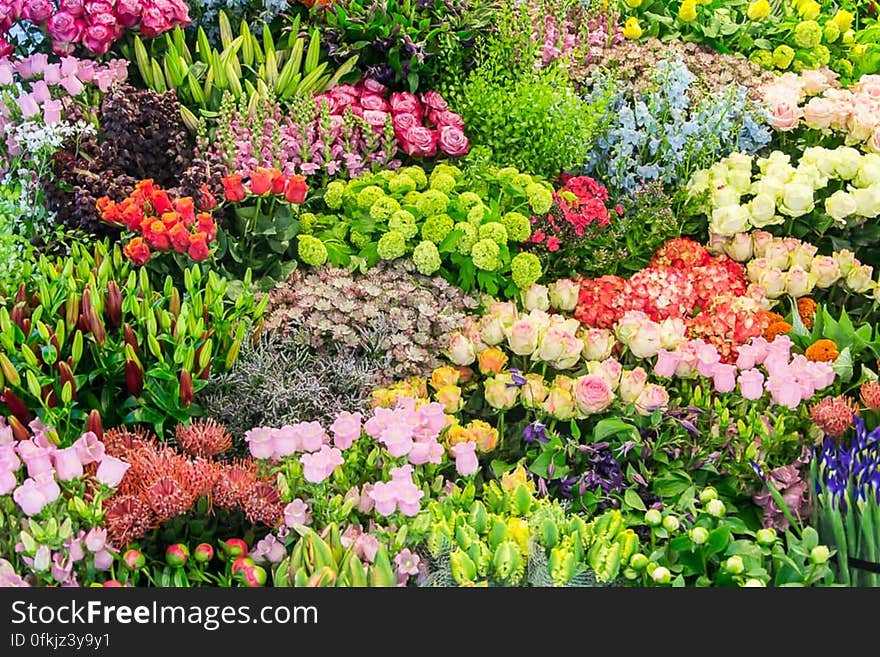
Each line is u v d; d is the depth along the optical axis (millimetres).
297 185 3701
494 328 3500
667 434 3207
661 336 3502
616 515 2781
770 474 3160
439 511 2812
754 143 4629
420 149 4418
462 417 3559
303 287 3658
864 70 5785
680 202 4266
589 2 5301
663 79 4555
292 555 2719
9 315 3119
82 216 3695
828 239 4445
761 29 5637
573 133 4305
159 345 3152
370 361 3531
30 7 4273
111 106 3865
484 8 4816
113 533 2666
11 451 2682
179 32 4449
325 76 4621
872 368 3770
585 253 4074
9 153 4016
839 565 2906
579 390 3244
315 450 2836
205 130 4113
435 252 3730
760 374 3172
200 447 3037
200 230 3459
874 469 2920
